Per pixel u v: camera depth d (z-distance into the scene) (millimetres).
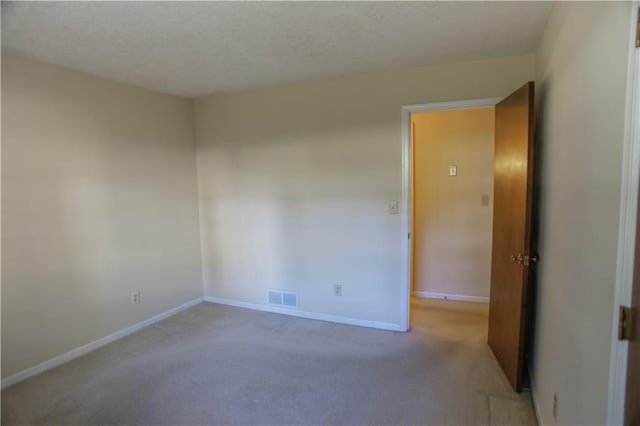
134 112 3324
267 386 2398
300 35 2236
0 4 1759
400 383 2402
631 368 985
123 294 3250
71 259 2832
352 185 3295
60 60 2596
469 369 2564
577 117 1415
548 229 1938
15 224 2484
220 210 3977
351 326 3393
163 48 2402
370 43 2398
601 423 1127
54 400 2275
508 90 2729
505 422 2006
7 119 2428
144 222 3441
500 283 2605
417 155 4082
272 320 3578
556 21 1814
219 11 1884
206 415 2111
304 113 3416
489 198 3867
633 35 934
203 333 3283
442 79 2893
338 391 2324
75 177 2850
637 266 953
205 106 3908
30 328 2576
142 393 2342
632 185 961
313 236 3523
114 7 1812
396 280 3227
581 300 1333
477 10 1930
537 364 2145
